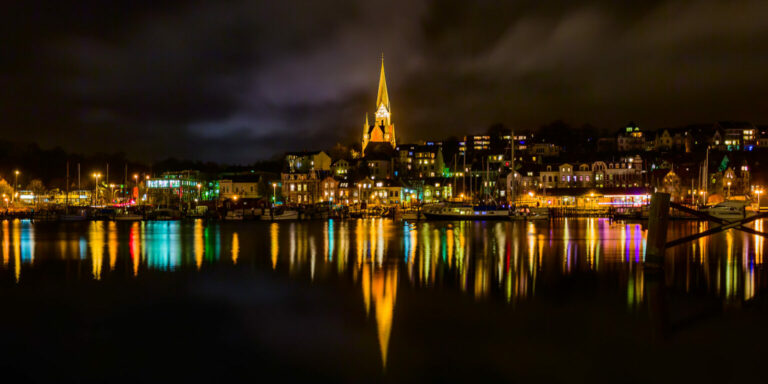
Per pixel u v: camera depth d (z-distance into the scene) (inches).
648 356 703.7
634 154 7308.1
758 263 1464.1
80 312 952.9
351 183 7130.9
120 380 652.1
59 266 1523.1
